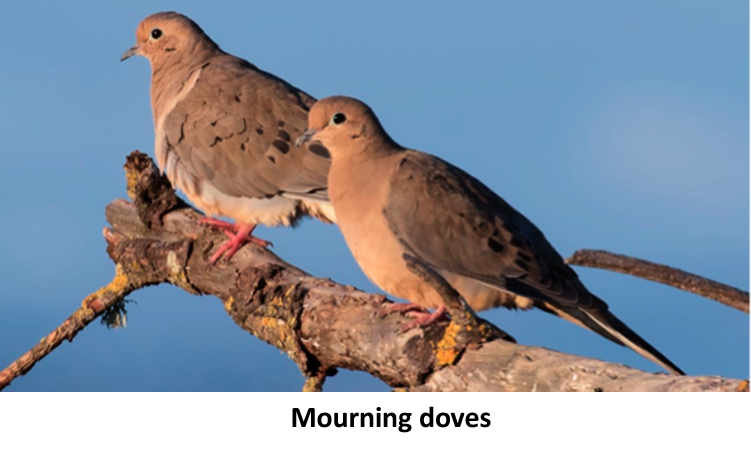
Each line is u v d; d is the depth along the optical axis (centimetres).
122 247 1297
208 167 1382
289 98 1405
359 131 1120
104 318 1307
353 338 977
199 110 1401
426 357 905
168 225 1315
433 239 1062
